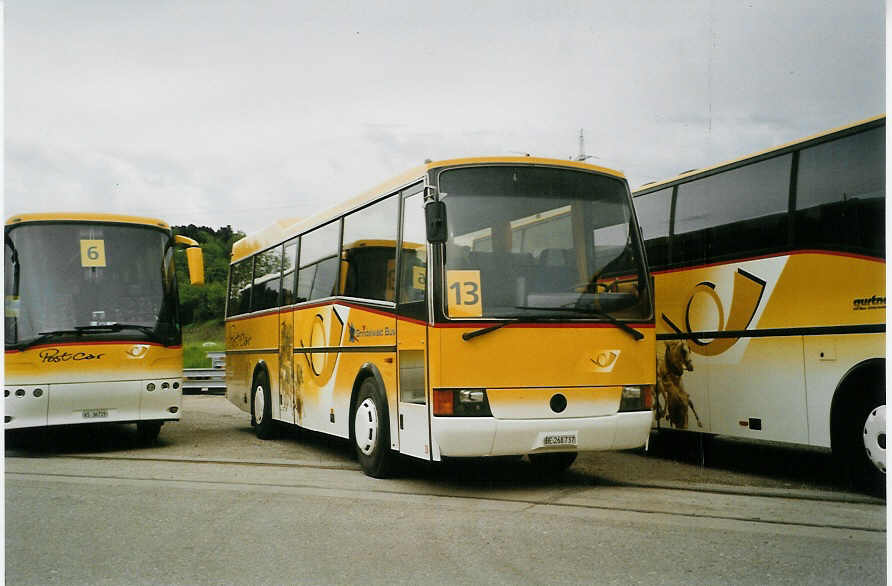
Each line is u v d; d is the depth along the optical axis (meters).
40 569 5.61
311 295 11.75
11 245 11.38
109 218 12.02
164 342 11.92
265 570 5.55
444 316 7.86
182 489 8.55
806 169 8.71
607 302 8.34
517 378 7.91
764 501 7.90
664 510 7.45
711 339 9.91
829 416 8.31
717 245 9.89
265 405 13.59
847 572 5.48
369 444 9.32
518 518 7.09
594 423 8.05
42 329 11.27
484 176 8.31
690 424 10.22
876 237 7.88
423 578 5.36
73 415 11.34
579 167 8.66
